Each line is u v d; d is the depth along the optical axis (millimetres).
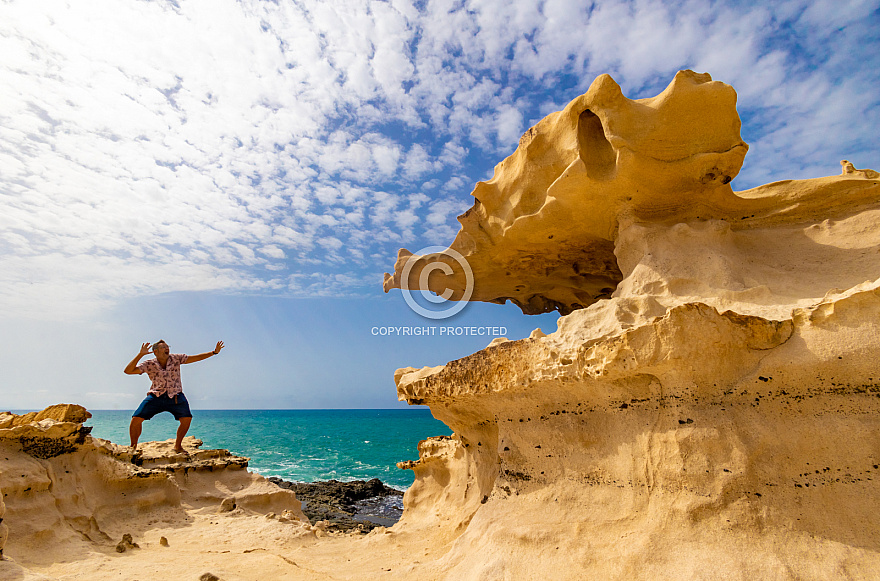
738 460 3365
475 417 5512
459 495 6445
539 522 4062
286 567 4832
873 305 3213
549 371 4117
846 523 3078
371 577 4508
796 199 4980
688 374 3588
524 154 5852
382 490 16234
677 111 4676
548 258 6652
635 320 3975
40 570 4316
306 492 15383
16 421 6383
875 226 4418
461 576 4051
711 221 4781
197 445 10570
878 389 3215
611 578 3314
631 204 5035
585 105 5070
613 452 3992
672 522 3445
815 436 3309
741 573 2990
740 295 4062
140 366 8562
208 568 4633
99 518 6023
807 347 3352
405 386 5746
